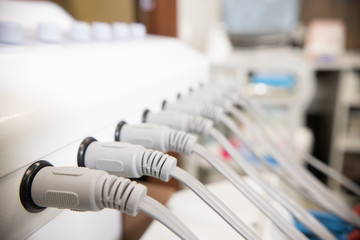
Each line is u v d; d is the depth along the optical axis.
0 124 0.13
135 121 0.23
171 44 0.38
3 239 0.13
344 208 0.31
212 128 0.24
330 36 1.15
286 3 1.20
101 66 0.22
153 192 0.19
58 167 0.14
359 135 1.26
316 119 1.40
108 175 0.14
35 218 0.15
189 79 0.35
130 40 0.32
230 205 0.28
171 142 0.20
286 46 1.29
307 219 0.25
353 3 1.33
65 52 0.21
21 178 0.14
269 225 0.25
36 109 0.14
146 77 0.25
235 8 1.19
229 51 1.14
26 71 0.16
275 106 1.04
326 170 0.40
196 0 1.10
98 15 0.49
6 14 0.30
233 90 0.36
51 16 0.34
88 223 0.20
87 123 0.17
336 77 1.22
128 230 0.25
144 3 0.58
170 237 0.25
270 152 0.32
